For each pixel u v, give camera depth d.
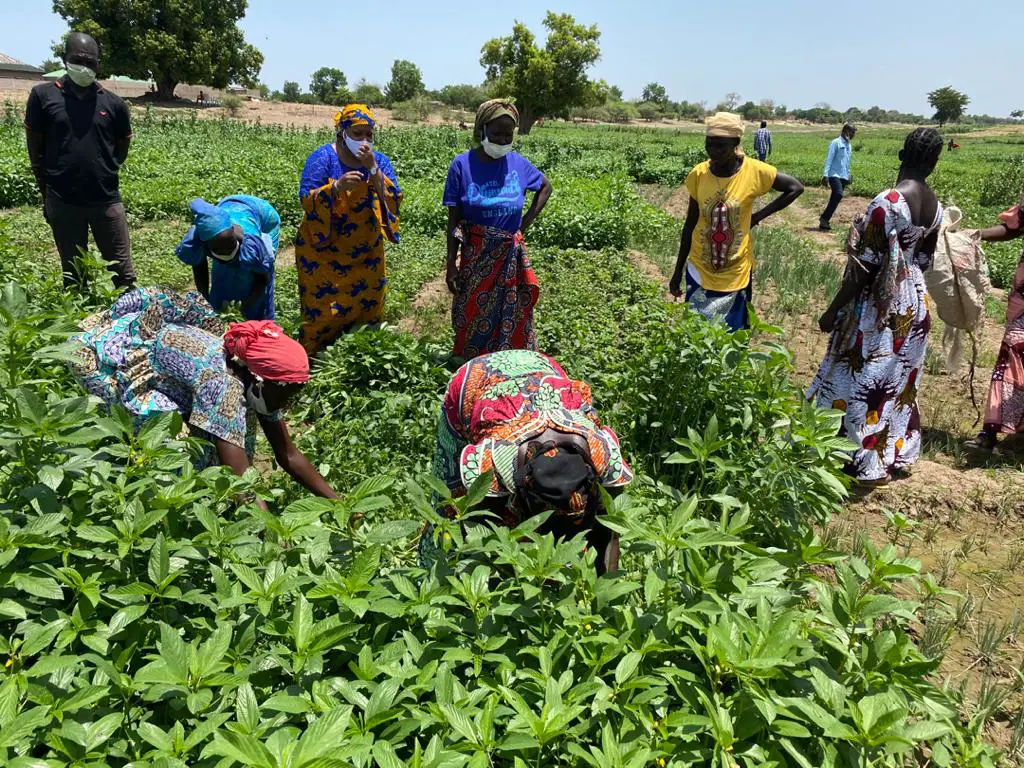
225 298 5.82
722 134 5.52
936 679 3.48
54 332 2.72
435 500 2.98
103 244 6.96
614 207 16.48
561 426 2.54
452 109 90.56
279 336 2.88
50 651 2.13
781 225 17.91
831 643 2.30
